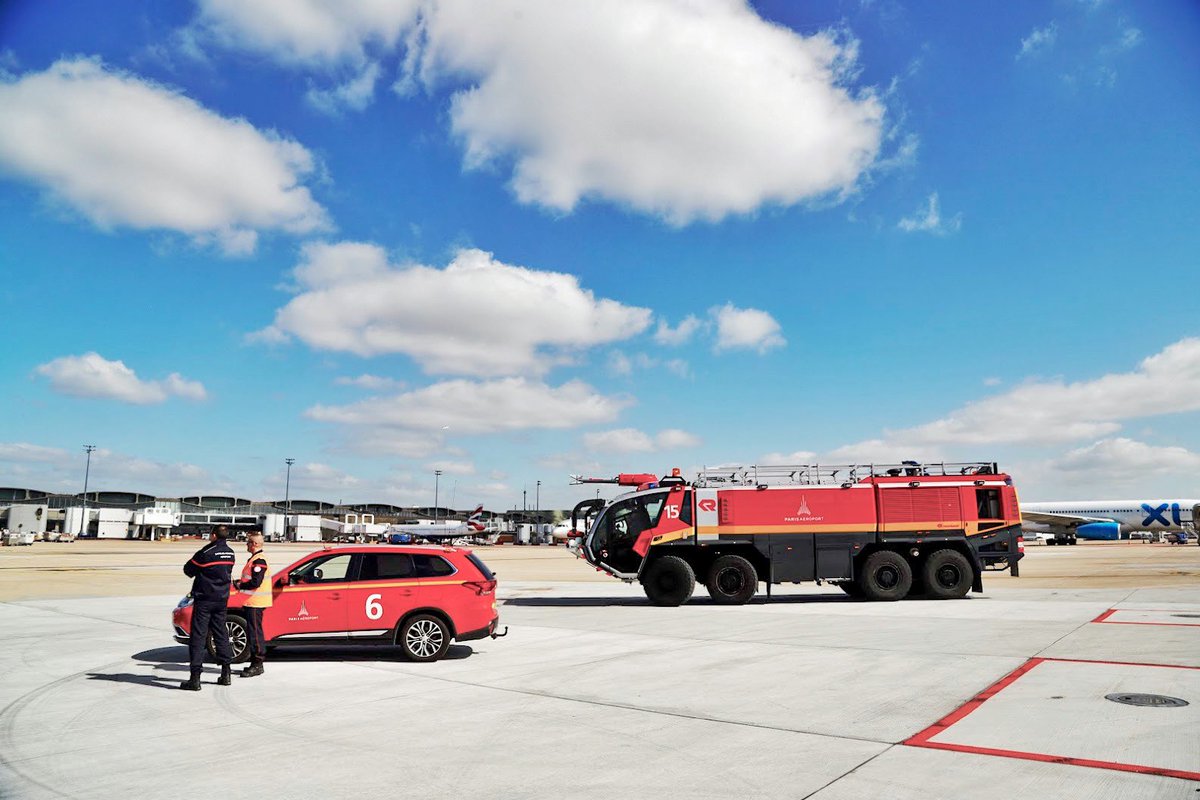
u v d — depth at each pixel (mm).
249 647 10703
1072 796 5164
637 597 22750
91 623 16031
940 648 11695
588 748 6535
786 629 14438
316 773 5895
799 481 20625
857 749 6402
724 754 6312
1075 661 10273
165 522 117375
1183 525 65812
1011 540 20281
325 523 119062
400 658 11453
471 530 93125
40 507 103562
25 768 6070
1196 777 5527
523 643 12961
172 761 6242
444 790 5473
